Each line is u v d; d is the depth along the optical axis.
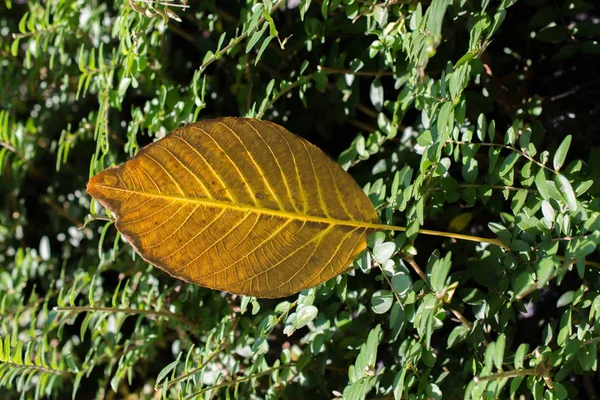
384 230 0.54
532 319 0.60
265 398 0.59
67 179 0.80
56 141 0.80
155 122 0.63
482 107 0.60
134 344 0.65
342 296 0.56
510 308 0.54
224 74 0.69
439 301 0.51
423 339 0.53
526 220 0.53
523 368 0.51
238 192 0.52
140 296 0.65
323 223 0.53
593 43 0.59
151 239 0.51
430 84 0.55
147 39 0.64
